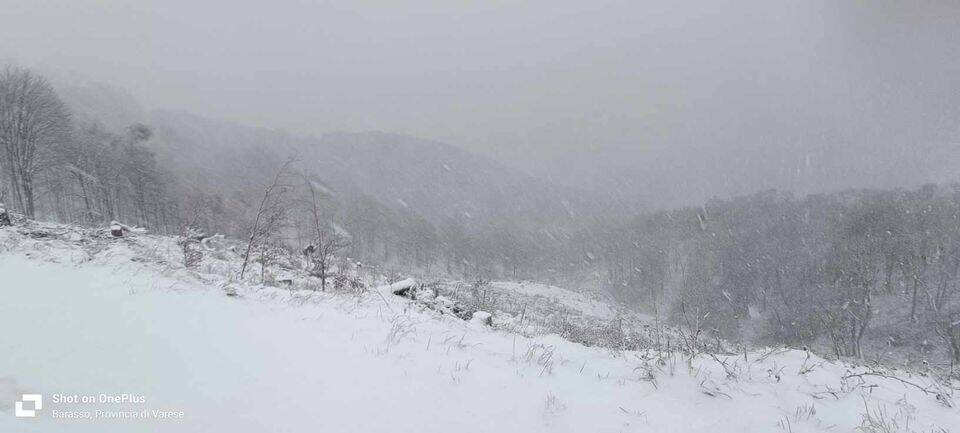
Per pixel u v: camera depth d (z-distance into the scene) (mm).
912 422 5348
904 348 46750
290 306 8320
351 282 14953
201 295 8250
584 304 48531
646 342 9984
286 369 4949
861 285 55438
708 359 7156
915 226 63906
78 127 56594
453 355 5926
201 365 4848
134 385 4246
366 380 4816
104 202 45281
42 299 6691
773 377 6477
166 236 19219
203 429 3592
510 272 93688
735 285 67188
